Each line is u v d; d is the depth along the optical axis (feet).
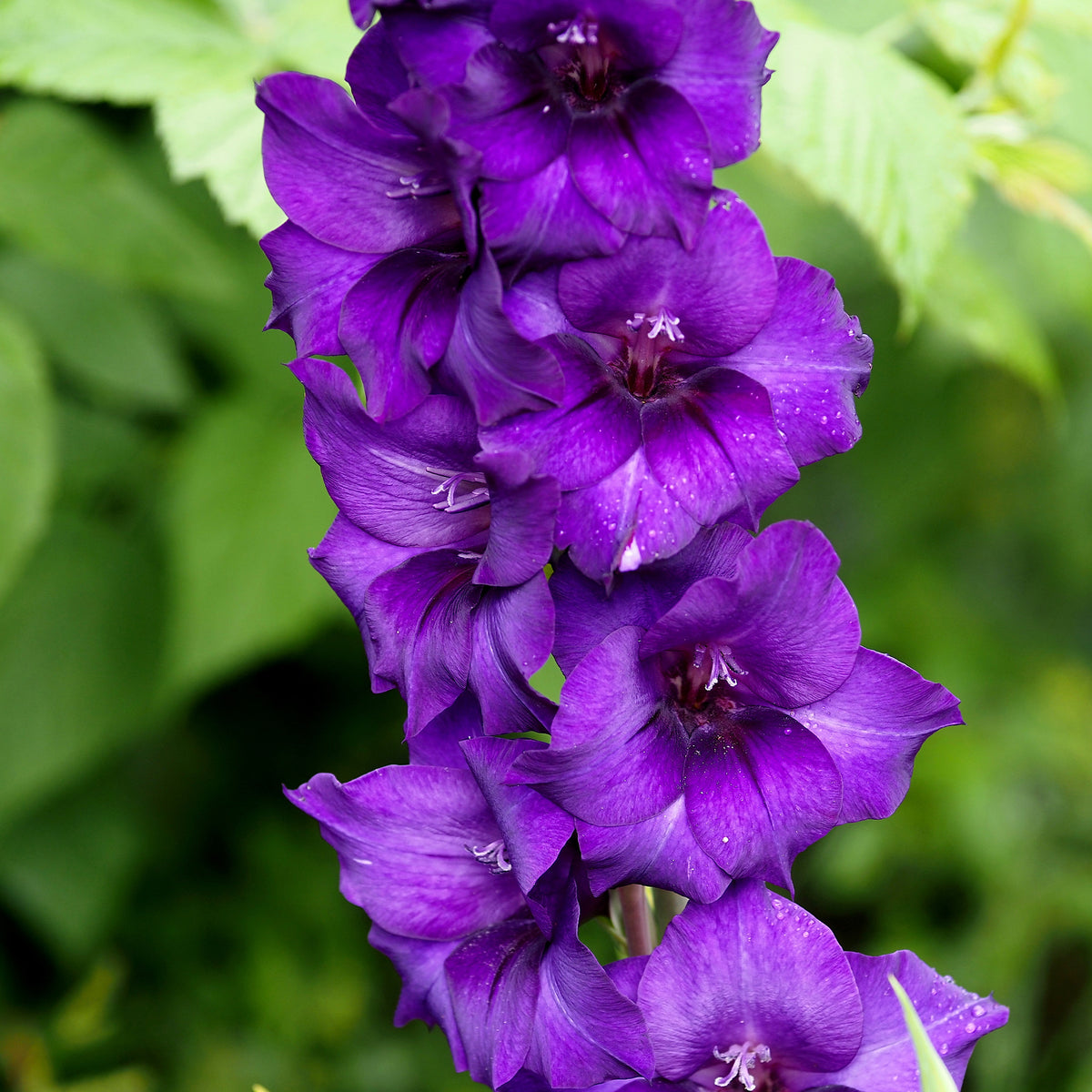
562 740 2.86
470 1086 5.51
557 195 2.85
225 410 4.44
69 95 3.42
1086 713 6.01
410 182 2.90
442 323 2.89
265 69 3.46
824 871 5.78
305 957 5.61
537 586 2.86
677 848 2.92
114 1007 5.52
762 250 2.86
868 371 2.90
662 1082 2.98
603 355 2.93
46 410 3.81
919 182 3.36
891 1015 2.99
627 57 2.85
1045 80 3.56
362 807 3.03
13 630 4.49
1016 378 5.65
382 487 2.97
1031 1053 5.59
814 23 3.48
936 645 5.96
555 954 2.95
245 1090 5.45
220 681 5.70
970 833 5.54
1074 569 6.34
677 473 2.89
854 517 6.09
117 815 5.08
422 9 2.83
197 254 3.92
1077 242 4.18
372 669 3.00
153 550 4.69
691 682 2.95
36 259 4.50
